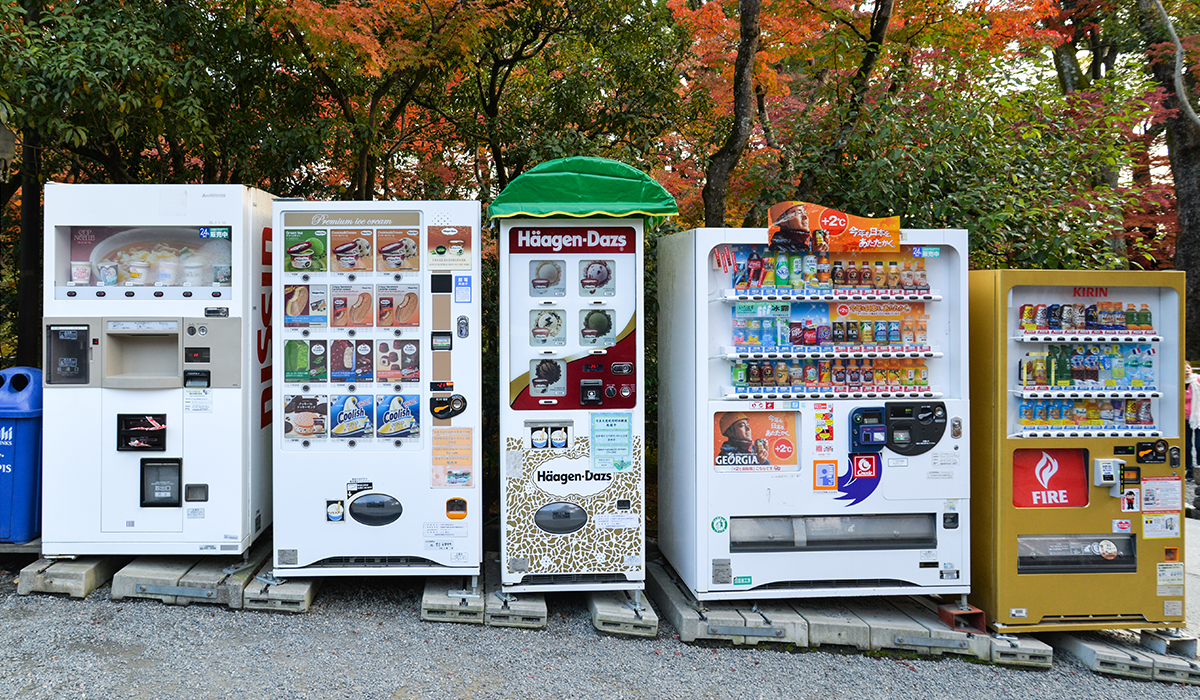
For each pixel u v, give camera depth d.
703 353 3.32
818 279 3.40
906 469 3.36
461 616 3.29
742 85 4.99
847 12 5.71
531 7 5.82
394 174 6.77
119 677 2.62
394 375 3.37
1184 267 9.46
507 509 3.34
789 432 3.37
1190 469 6.43
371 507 3.37
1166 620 3.29
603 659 3.03
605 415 3.36
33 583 3.31
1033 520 3.28
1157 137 10.27
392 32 5.10
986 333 3.38
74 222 3.34
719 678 2.91
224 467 3.39
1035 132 5.19
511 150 5.74
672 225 5.75
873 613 3.40
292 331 3.33
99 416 3.35
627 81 6.20
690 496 3.43
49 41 4.12
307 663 2.82
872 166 4.72
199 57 4.73
